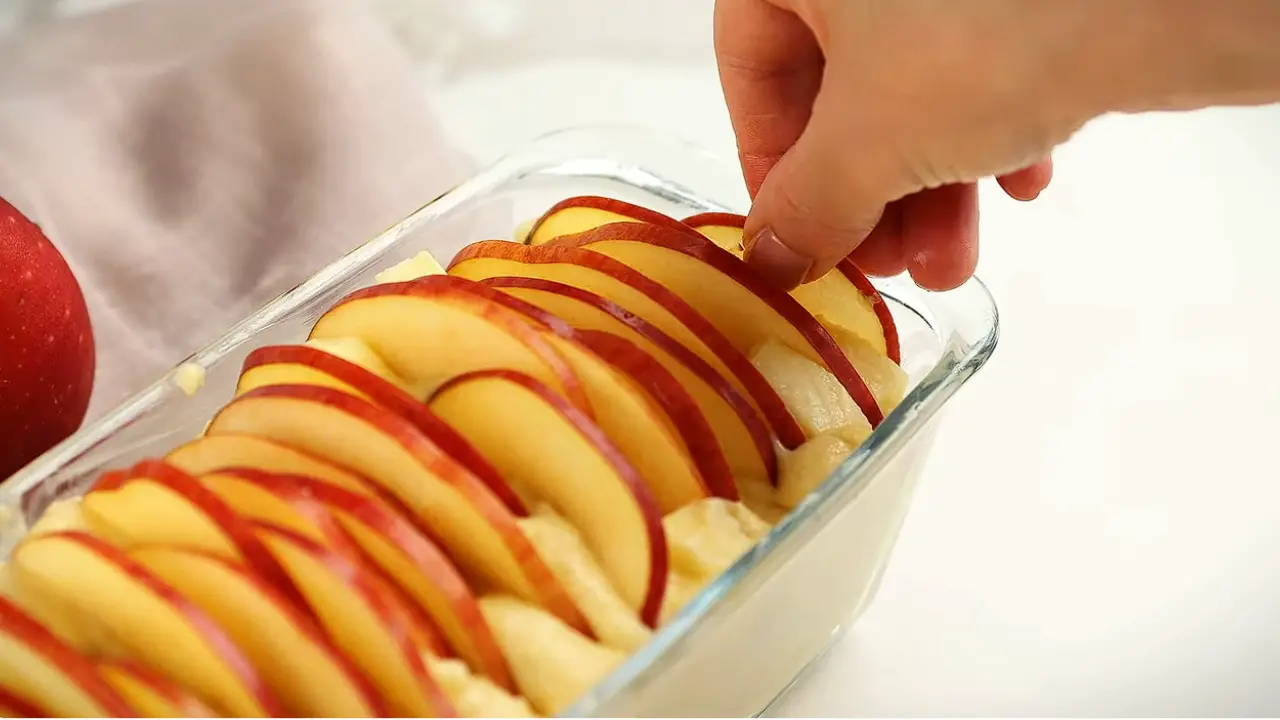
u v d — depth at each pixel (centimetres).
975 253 49
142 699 41
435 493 42
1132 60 41
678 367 45
